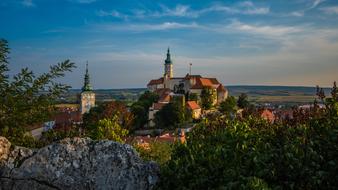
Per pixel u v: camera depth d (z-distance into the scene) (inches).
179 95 4923.7
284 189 226.1
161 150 494.9
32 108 291.3
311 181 221.9
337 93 289.6
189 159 259.0
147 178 270.2
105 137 497.4
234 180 231.3
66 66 304.5
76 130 493.4
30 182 265.0
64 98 314.7
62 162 271.0
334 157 234.5
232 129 276.2
